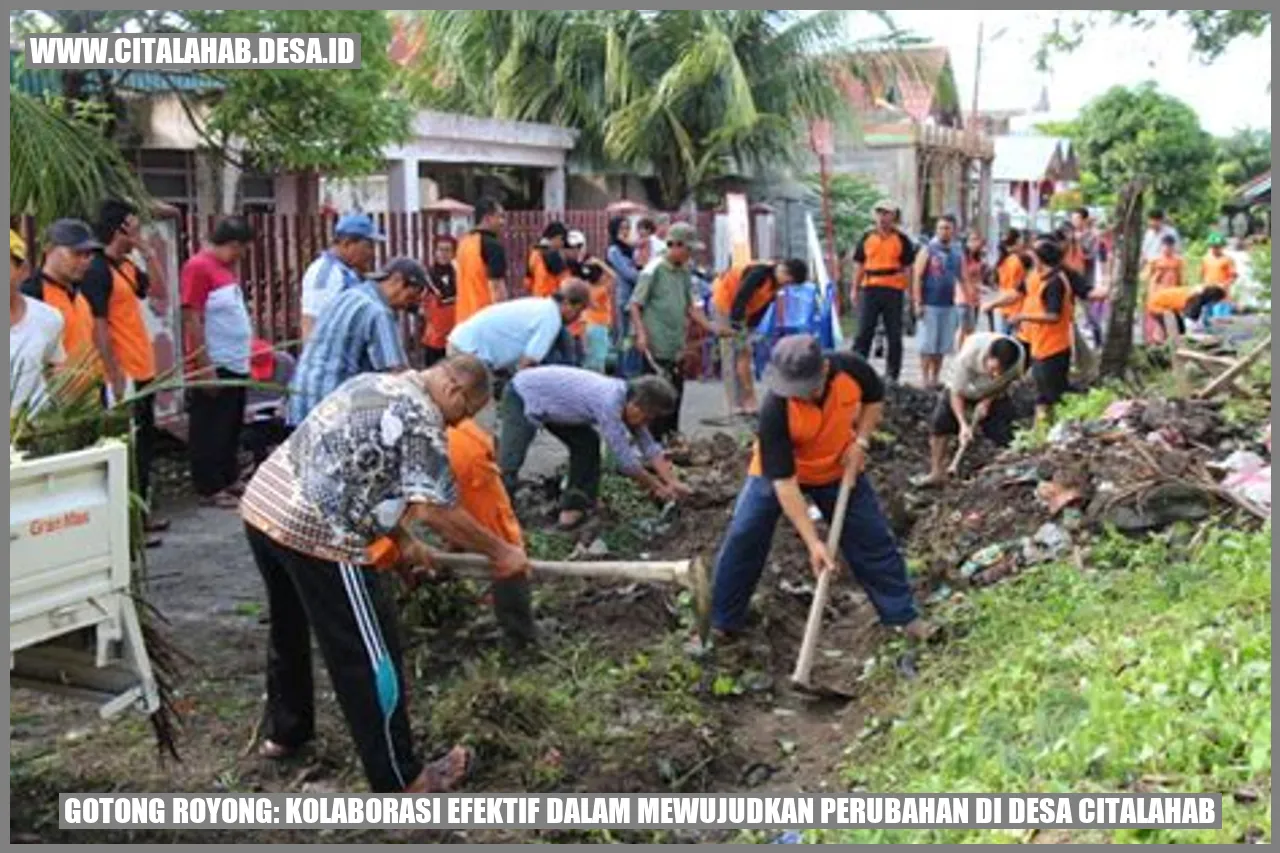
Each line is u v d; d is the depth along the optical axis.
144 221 10.57
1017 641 5.97
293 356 12.97
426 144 19.64
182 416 11.26
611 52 23.42
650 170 25.39
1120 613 5.97
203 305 9.46
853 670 6.72
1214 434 8.57
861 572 6.54
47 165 9.80
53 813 5.06
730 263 19.97
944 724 5.26
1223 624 5.39
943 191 34.78
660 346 11.61
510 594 6.49
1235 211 46.69
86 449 4.62
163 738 5.17
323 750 5.61
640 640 6.90
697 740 5.58
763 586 7.68
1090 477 7.78
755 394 13.84
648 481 8.10
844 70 26.28
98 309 8.21
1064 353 11.19
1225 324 15.73
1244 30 13.98
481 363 5.23
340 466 4.88
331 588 4.92
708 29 24.09
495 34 24.25
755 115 23.38
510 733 5.58
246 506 5.07
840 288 28.16
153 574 8.03
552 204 24.28
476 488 6.01
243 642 6.92
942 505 8.81
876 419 6.55
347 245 7.74
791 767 5.62
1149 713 4.60
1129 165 45.94
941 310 15.97
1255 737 4.29
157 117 13.99
